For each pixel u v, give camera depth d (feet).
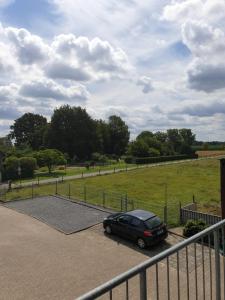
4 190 132.36
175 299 38.11
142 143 296.92
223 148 435.53
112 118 388.37
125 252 59.41
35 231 73.00
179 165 232.12
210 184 145.89
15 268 52.90
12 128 419.13
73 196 113.39
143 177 170.09
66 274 50.47
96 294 9.14
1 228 75.66
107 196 113.09
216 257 15.01
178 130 453.99
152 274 45.50
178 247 12.59
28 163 179.93
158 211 87.30
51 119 316.19
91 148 322.14
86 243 64.44
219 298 15.11
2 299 42.93
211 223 70.03
